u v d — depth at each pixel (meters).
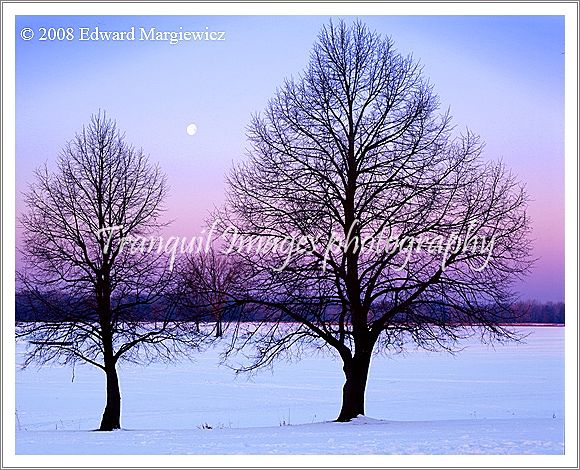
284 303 24.08
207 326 25.25
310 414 32.56
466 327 23.75
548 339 90.31
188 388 44.00
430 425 21.81
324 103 24.59
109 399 25.97
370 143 24.69
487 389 41.06
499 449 15.91
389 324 24.00
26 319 25.72
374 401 36.25
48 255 25.66
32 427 30.25
